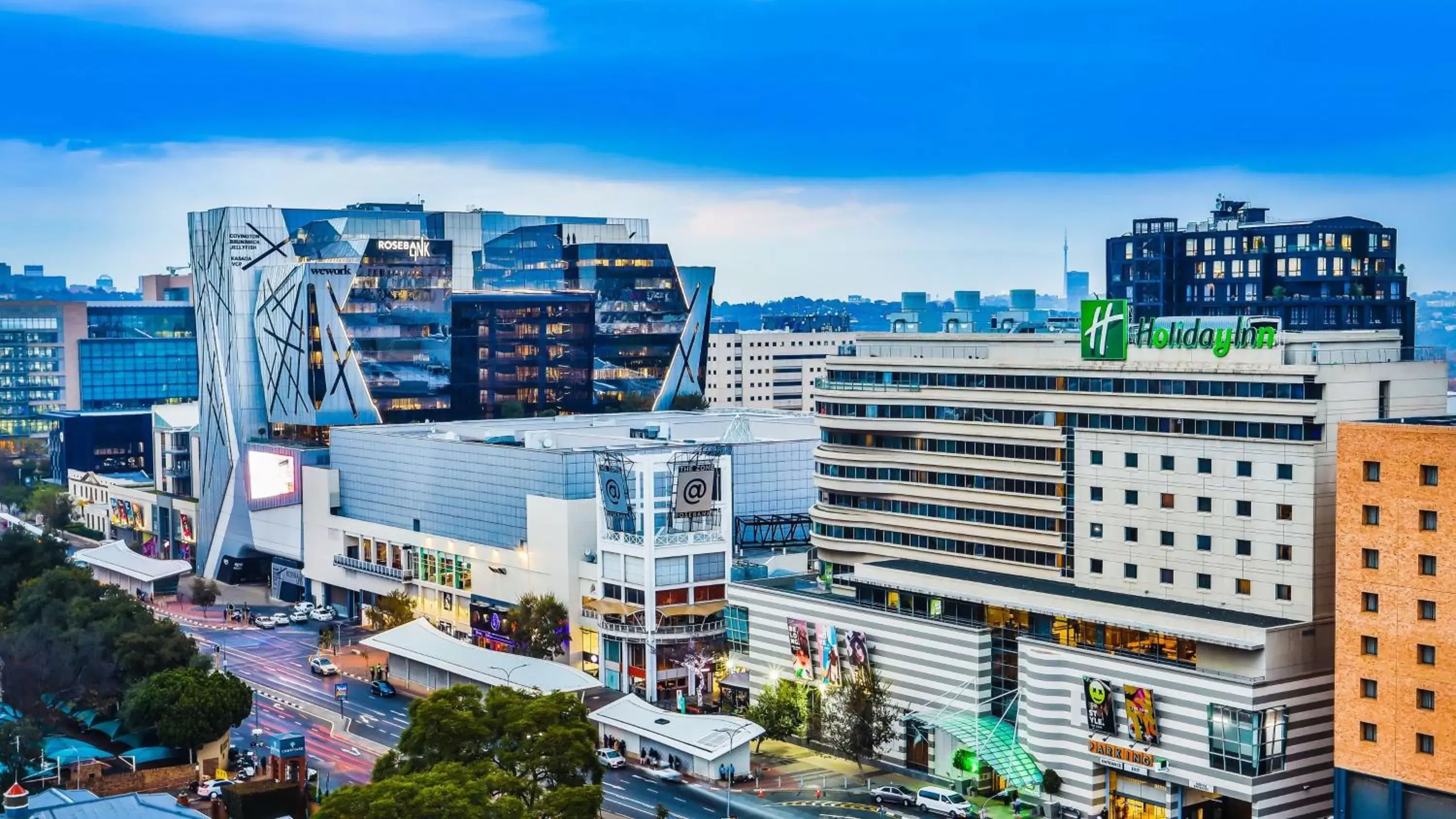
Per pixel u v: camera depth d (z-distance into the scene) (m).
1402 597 186.00
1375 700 188.88
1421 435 183.50
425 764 197.75
